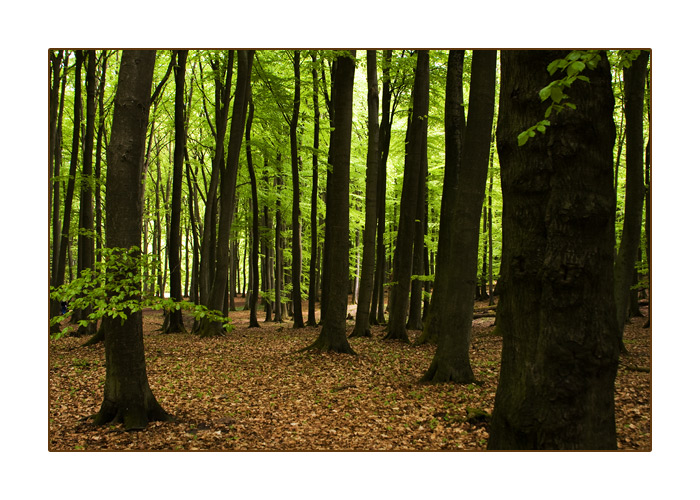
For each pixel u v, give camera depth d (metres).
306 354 10.77
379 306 19.08
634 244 8.73
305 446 5.43
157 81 17.78
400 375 8.99
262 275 25.98
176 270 15.53
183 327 16.11
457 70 10.85
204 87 18.86
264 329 17.56
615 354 3.21
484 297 26.58
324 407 6.93
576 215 3.13
